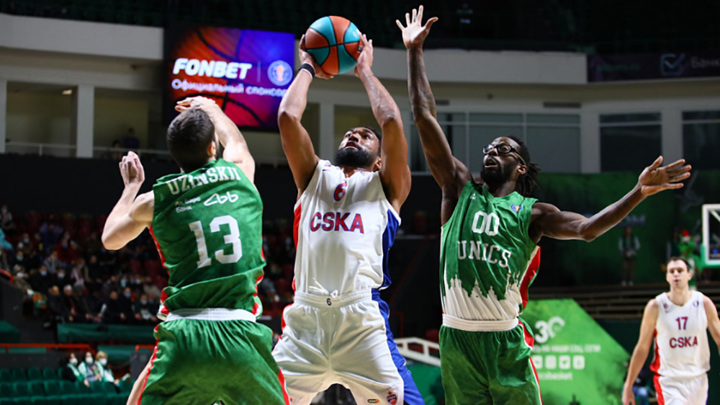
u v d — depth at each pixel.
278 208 22.59
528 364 4.62
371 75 4.84
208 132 4.08
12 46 21.52
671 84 24.98
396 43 24.81
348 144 4.98
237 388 3.79
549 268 21.36
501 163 4.88
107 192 21.20
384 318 4.55
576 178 21.33
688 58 24.12
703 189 21.06
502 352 4.58
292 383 4.48
